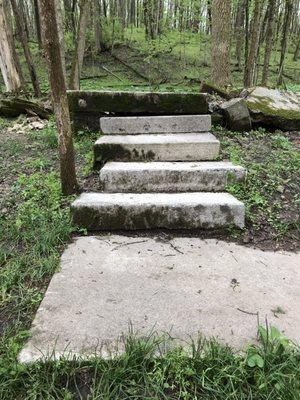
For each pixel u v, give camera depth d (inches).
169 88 508.4
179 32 620.4
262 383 68.0
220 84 339.9
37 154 192.7
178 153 165.0
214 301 92.2
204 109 199.9
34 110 270.8
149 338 77.0
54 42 119.3
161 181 146.9
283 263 111.2
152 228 128.0
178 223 127.1
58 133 134.1
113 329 81.9
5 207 139.5
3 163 182.5
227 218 127.0
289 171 161.3
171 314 87.1
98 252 114.3
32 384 69.5
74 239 122.2
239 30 655.8
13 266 103.7
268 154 179.3
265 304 91.5
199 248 118.0
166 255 113.3
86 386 69.9
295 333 81.6
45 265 105.0
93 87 540.4
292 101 235.5
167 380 71.0
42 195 144.6
